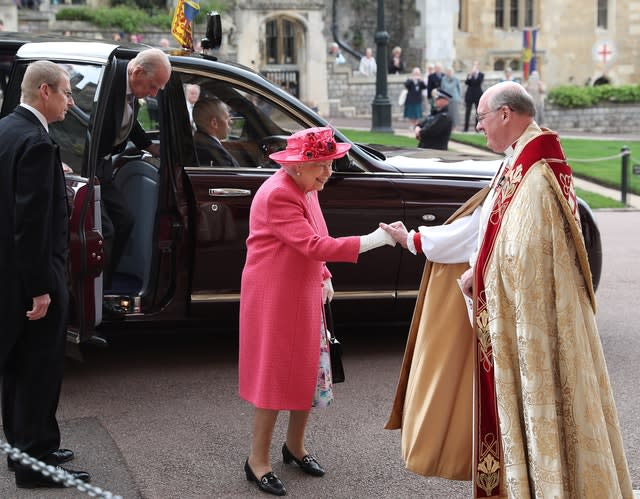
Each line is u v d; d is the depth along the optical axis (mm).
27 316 3789
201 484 4043
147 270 5500
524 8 34906
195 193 5211
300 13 27781
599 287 8000
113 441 4484
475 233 3633
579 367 3197
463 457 3615
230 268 5340
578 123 29438
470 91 24672
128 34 24453
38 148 3654
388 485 4082
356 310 5645
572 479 3234
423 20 32594
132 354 5941
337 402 5078
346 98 28828
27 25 23641
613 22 36125
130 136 5477
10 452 2648
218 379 5453
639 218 12562
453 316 3666
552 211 3234
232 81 5305
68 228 4227
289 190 3832
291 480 4113
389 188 5516
